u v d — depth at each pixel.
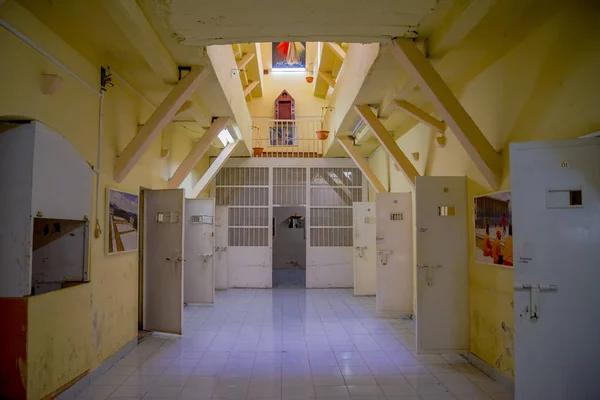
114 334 4.56
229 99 6.14
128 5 3.14
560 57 3.17
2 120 3.14
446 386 3.95
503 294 4.00
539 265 2.92
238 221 10.27
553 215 2.93
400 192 6.99
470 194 4.72
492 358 4.18
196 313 7.17
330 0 3.31
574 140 2.91
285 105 11.55
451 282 4.72
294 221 13.77
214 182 10.35
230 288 10.02
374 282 8.95
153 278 5.83
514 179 2.98
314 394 3.75
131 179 5.09
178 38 3.95
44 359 3.24
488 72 4.27
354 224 8.99
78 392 3.73
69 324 3.62
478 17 3.32
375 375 4.23
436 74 3.95
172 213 5.77
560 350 2.88
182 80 4.66
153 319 5.80
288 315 7.03
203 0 3.31
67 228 3.99
